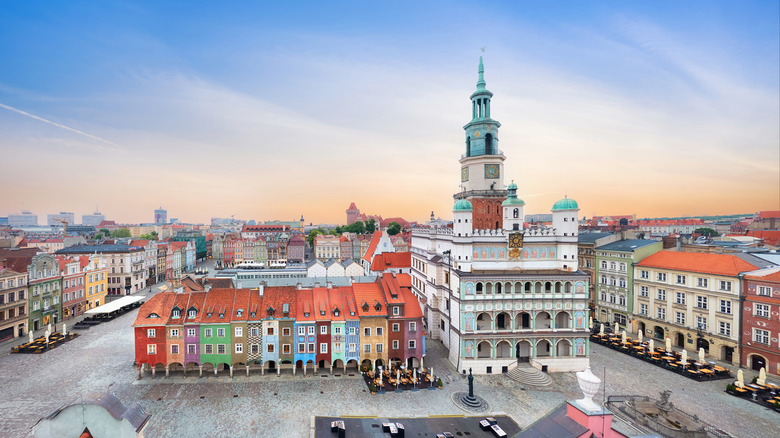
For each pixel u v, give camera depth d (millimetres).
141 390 58875
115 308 92562
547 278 68625
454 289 72062
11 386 59406
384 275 75125
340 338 66438
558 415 22141
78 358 71312
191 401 55781
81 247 135000
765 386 57844
